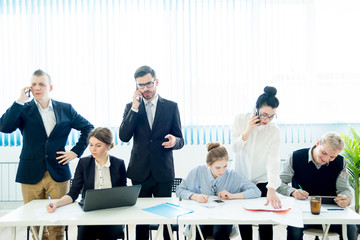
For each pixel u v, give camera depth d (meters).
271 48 3.80
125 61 3.82
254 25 3.81
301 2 3.78
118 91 3.83
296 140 3.85
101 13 3.80
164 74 3.82
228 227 2.07
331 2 3.78
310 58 3.80
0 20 3.79
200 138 3.90
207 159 2.08
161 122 2.21
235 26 3.81
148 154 2.19
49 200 2.14
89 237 1.97
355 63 3.80
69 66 3.81
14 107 2.25
